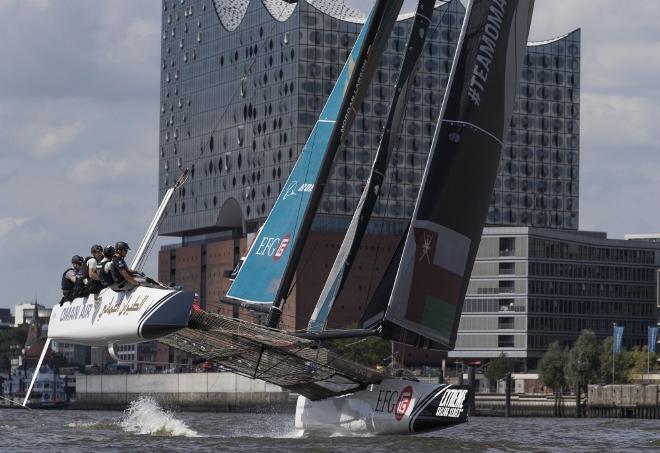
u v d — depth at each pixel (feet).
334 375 583.17
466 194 565.12
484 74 566.77
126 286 532.32
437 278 560.20
